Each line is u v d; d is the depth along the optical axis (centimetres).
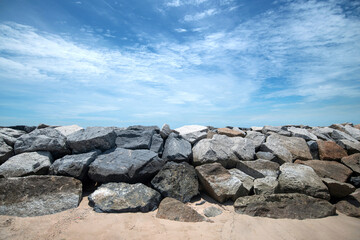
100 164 582
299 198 521
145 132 734
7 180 519
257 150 798
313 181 567
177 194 550
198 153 680
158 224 444
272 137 838
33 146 637
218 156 658
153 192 534
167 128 816
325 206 508
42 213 465
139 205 490
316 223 464
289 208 500
